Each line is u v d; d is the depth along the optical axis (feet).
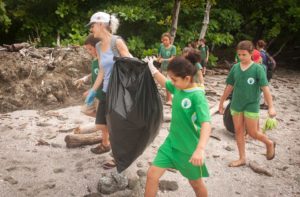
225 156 16.34
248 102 14.21
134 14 37.04
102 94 13.56
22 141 16.79
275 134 20.07
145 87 11.87
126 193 12.60
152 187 10.40
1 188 12.86
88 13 38.63
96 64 14.46
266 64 24.02
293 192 13.70
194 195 12.86
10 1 37.24
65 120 19.69
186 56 10.04
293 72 44.14
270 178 14.66
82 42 33.76
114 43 12.75
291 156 17.13
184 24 41.98
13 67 22.79
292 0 43.96
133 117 11.64
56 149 16.07
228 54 48.01
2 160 14.93
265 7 45.80
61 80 23.26
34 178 13.61
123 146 12.01
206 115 9.56
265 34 47.03
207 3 36.88
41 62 23.99
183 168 10.31
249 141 18.37
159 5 41.06
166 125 19.79
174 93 10.45
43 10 38.91
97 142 16.48
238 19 43.24
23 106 21.67
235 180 14.26
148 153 16.08
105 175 13.79
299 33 47.70
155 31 40.04
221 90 30.19
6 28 35.40
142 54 37.19
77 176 13.75
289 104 27.40
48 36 38.09
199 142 9.36
